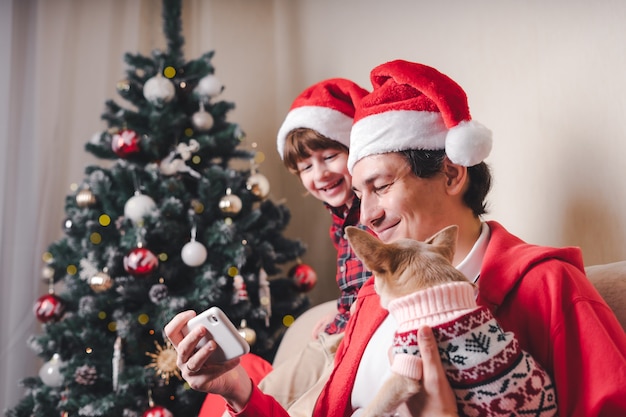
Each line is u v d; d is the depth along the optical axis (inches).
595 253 59.7
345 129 70.4
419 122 43.5
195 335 39.9
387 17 99.6
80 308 85.0
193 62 98.6
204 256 87.0
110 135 94.0
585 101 60.6
